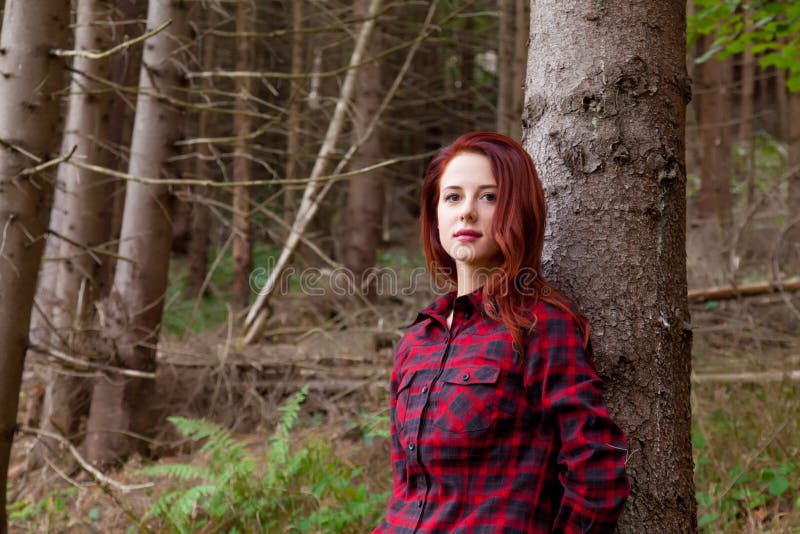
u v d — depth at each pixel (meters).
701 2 4.22
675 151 1.71
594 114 1.70
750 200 7.76
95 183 4.96
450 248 1.52
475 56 12.86
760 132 11.47
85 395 4.63
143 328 4.51
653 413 1.63
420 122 12.41
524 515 1.31
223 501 3.23
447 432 1.37
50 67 2.83
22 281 2.78
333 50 9.79
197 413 4.87
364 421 4.22
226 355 4.95
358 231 8.37
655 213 1.67
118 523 3.55
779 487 2.84
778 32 4.14
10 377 2.78
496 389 1.36
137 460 4.28
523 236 1.45
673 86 1.73
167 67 4.48
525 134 1.84
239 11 7.36
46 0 2.81
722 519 2.75
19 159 2.76
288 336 6.49
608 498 1.23
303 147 6.45
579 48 1.73
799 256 6.17
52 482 4.16
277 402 4.93
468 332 1.46
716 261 6.11
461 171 1.51
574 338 1.36
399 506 1.45
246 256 8.21
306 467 3.37
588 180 1.69
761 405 3.64
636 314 1.64
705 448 3.33
